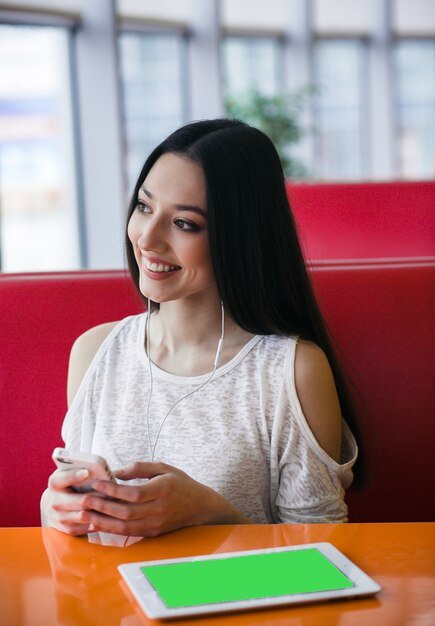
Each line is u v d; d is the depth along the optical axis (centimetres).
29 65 624
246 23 823
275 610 84
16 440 151
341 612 84
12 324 151
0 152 627
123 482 134
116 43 641
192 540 103
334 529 105
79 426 142
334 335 153
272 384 134
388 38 909
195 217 127
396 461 153
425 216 203
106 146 650
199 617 83
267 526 107
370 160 929
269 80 855
